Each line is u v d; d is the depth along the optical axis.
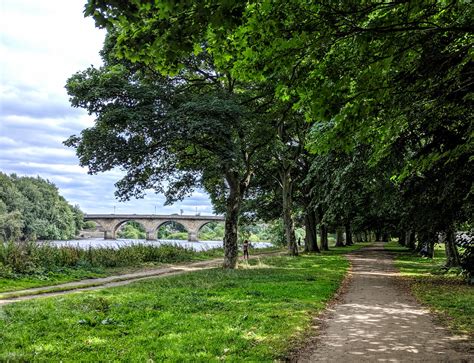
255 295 13.24
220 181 30.73
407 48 6.43
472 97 7.84
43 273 18.59
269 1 5.10
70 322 9.16
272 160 32.72
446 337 8.35
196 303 11.62
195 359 6.64
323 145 7.77
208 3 4.53
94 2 4.03
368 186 19.81
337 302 12.57
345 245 59.00
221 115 18.30
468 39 7.52
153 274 22.14
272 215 42.72
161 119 18.17
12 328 8.64
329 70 6.50
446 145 12.62
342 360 6.88
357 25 6.18
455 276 18.67
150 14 5.03
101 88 18.25
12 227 78.00
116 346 7.42
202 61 21.47
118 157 19.20
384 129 8.80
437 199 15.38
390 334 8.60
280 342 7.75
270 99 20.47
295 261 28.78
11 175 105.56
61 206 104.88
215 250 39.78
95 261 23.33
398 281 18.08
